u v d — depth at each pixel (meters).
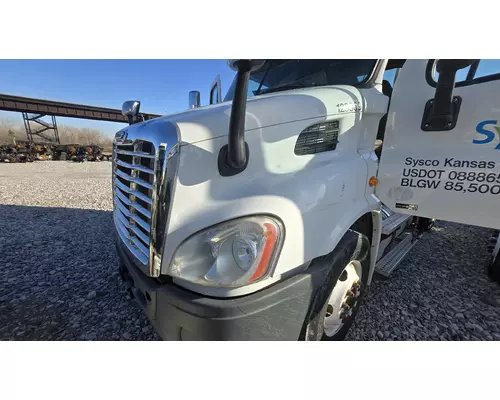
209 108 1.74
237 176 1.42
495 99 1.70
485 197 1.80
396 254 2.96
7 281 3.08
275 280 1.37
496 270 3.00
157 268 1.37
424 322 2.40
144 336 2.26
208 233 1.31
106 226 5.11
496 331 2.32
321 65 2.46
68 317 2.48
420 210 2.03
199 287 1.33
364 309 2.55
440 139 1.89
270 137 1.51
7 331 2.29
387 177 2.11
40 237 4.48
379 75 2.24
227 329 1.24
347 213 1.74
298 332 1.47
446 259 3.74
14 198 7.60
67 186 9.85
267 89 2.68
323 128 1.74
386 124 2.10
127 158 1.82
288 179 1.50
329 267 1.57
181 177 1.34
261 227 1.30
